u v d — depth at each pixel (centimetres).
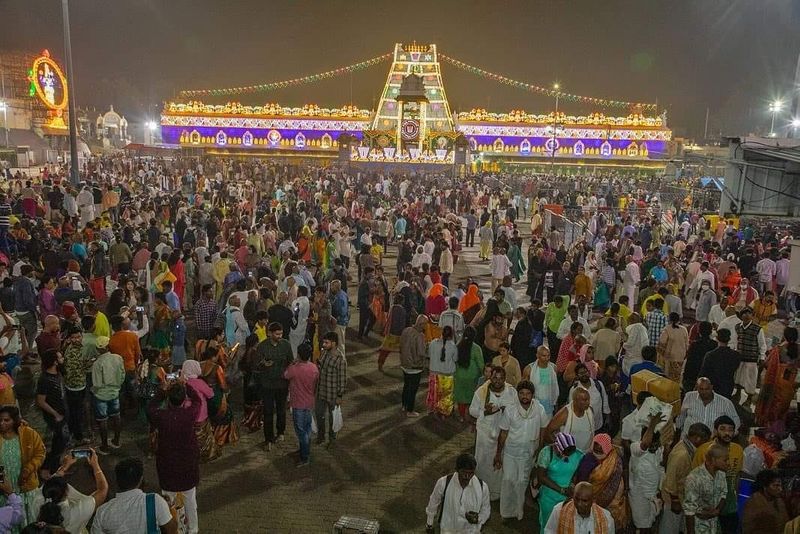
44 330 854
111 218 2091
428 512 554
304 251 1686
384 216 2419
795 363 840
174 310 1029
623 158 6359
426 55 6512
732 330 997
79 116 7081
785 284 1508
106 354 793
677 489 586
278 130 6475
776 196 2262
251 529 654
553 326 1063
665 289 1133
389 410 966
